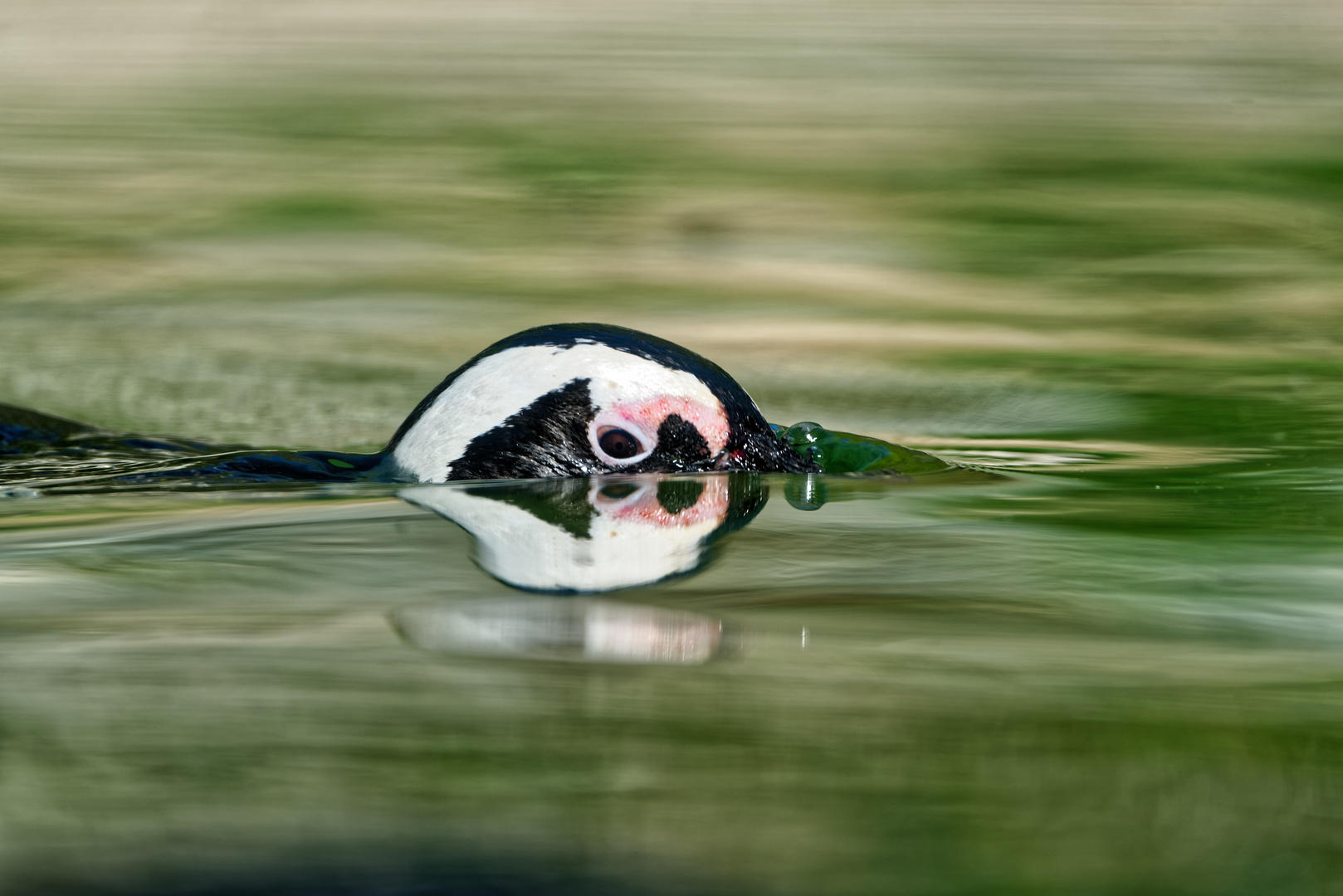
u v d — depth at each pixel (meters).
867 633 7.70
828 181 37.44
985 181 37.44
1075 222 32.69
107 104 49.34
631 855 5.05
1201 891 4.84
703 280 26.59
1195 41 63.56
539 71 56.03
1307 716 6.50
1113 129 44.78
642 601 8.26
